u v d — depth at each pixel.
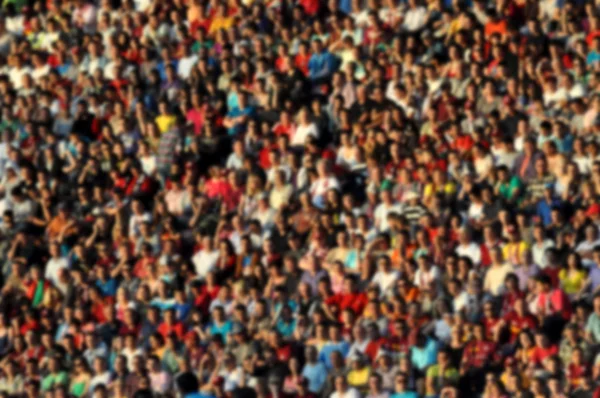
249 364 103.56
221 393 103.12
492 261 104.00
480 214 107.38
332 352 101.62
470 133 113.56
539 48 116.38
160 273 113.75
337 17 126.00
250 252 112.75
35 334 113.12
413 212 109.44
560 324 99.25
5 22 140.75
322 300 107.00
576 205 106.12
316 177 114.88
